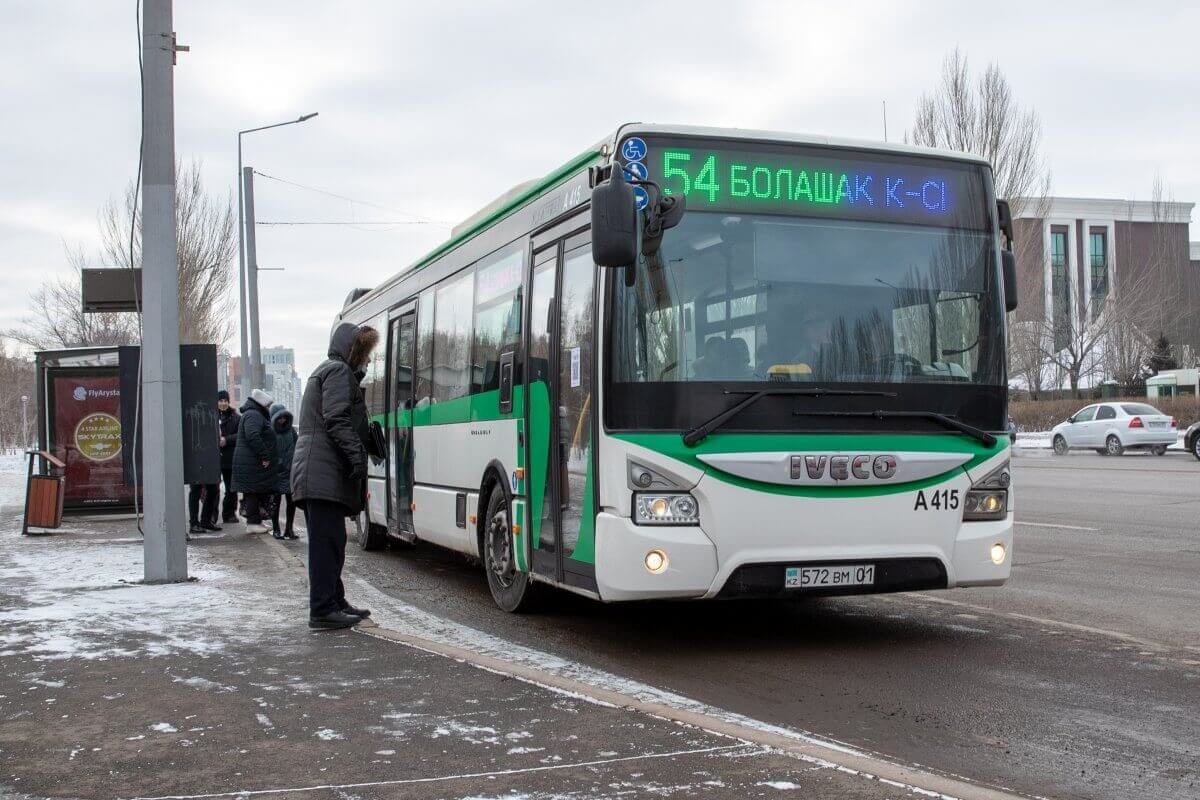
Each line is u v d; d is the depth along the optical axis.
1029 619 8.46
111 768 4.65
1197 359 72.38
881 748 5.17
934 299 7.42
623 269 6.92
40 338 50.09
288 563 11.70
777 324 7.07
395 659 6.64
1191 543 12.97
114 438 17.98
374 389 14.48
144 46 10.30
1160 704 5.94
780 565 6.87
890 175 7.48
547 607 8.98
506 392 8.95
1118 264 90.75
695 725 5.14
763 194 7.20
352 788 4.34
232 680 6.12
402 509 12.61
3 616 8.21
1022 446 45.06
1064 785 4.64
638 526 6.74
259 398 15.46
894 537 7.06
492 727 5.14
